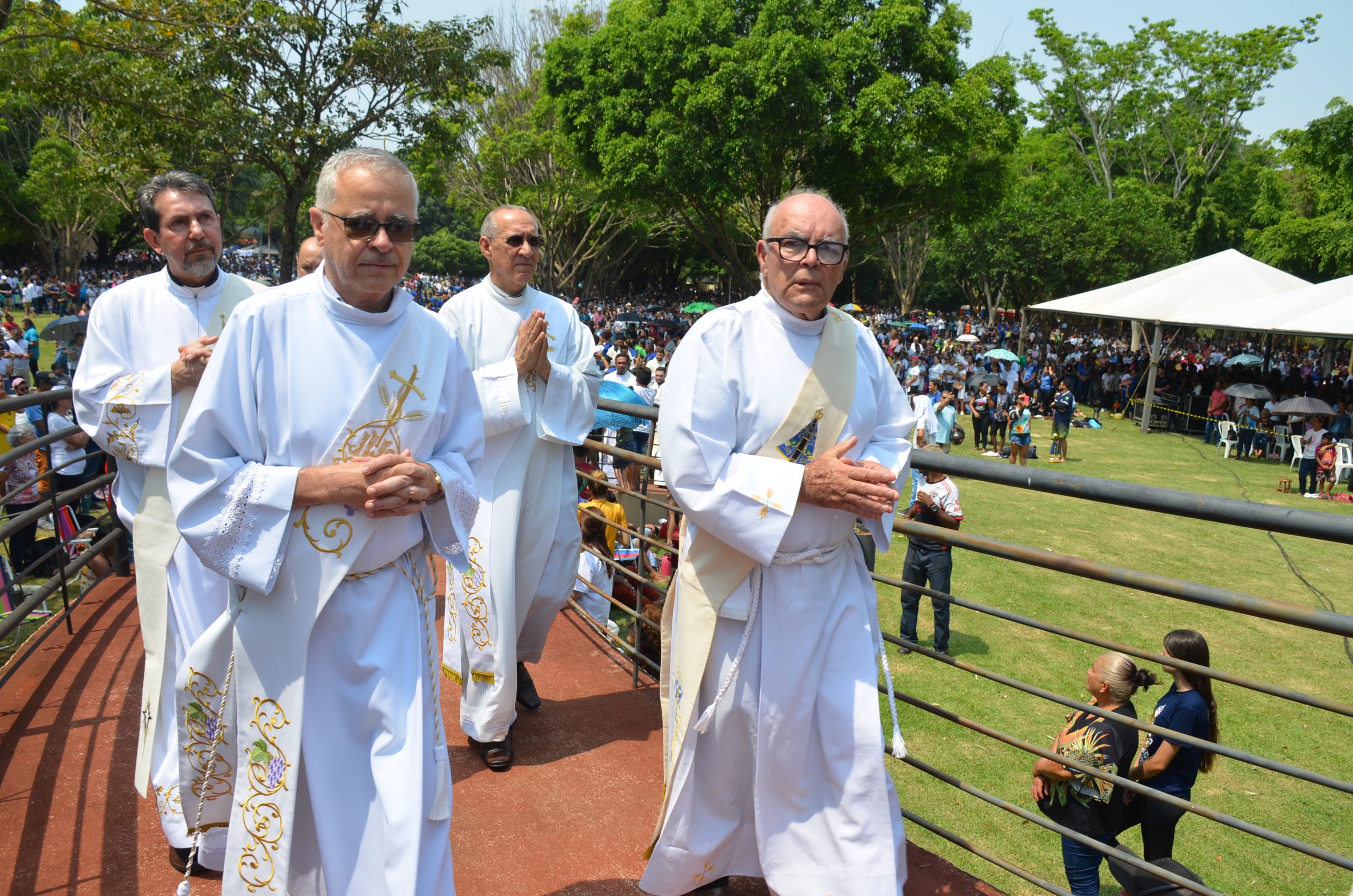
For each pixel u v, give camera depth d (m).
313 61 14.38
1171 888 3.42
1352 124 23.23
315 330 2.06
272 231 79.00
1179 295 23.61
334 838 2.03
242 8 12.85
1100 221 36.28
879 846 2.17
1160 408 25.00
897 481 2.36
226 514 1.95
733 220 26.34
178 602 2.61
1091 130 46.09
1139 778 4.24
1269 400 21.09
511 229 3.44
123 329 2.91
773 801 2.27
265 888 2.02
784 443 2.28
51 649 4.13
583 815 2.95
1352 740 6.45
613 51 22.22
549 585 3.54
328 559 2.00
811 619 2.23
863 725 2.22
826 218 2.22
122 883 2.49
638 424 10.05
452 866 2.21
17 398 3.63
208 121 13.56
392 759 2.02
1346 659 8.12
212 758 2.20
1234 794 5.71
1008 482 2.29
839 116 21.36
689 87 21.09
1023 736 6.26
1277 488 16.81
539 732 3.53
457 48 14.98
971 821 5.29
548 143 30.30
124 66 13.08
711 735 2.31
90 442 9.14
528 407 3.35
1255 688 1.99
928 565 7.59
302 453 2.04
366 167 1.99
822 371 2.28
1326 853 1.91
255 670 2.02
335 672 2.05
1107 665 4.34
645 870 2.45
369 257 1.99
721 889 2.50
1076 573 2.18
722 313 2.32
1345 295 20.20
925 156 22.00
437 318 2.24
